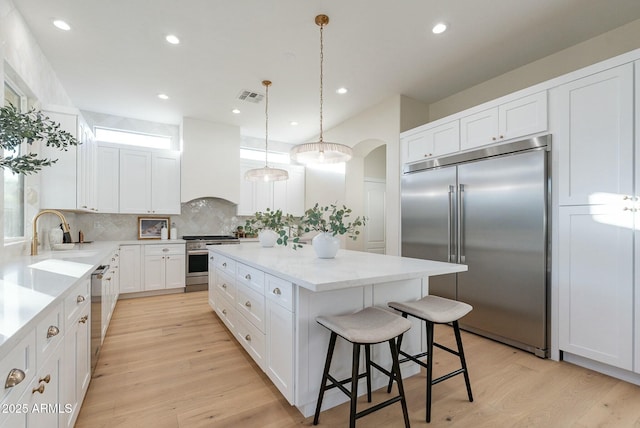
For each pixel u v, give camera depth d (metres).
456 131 3.18
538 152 2.49
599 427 1.63
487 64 3.27
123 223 4.83
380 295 2.00
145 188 4.71
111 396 1.92
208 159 5.09
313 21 2.56
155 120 5.06
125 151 4.59
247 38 2.80
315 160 2.99
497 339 2.82
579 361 2.33
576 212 2.30
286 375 1.78
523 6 2.39
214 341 2.83
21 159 1.56
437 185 3.33
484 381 2.11
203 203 5.45
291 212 6.03
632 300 2.03
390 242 4.04
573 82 2.32
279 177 3.65
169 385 2.07
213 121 5.11
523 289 2.59
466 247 3.03
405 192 3.72
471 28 2.66
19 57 2.36
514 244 2.65
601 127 2.17
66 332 1.44
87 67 3.28
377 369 1.94
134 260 4.37
